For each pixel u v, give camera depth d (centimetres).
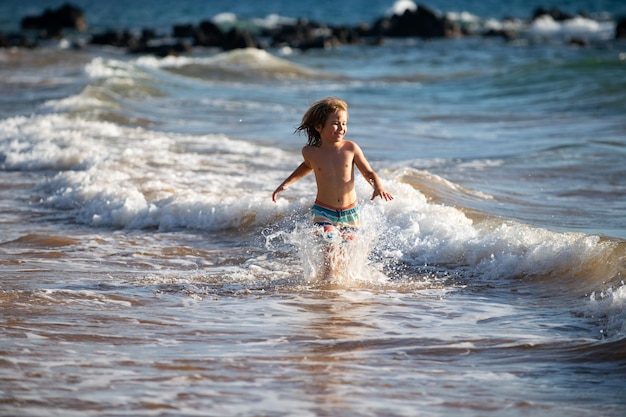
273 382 1578
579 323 1958
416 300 2192
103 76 8294
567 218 3095
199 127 5519
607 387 1562
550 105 6906
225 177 3734
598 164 4219
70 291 2252
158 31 17650
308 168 2420
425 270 2469
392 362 1703
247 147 4603
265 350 1773
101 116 5772
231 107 6662
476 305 2139
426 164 4228
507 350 1772
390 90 8456
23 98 6956
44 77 8931
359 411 1442
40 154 4319
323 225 2356
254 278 2431
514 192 3588
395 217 2808
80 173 3769
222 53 12950
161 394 1507
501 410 1454
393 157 4478
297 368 1659
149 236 2972
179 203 3188
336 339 1856
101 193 3406
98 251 2764
